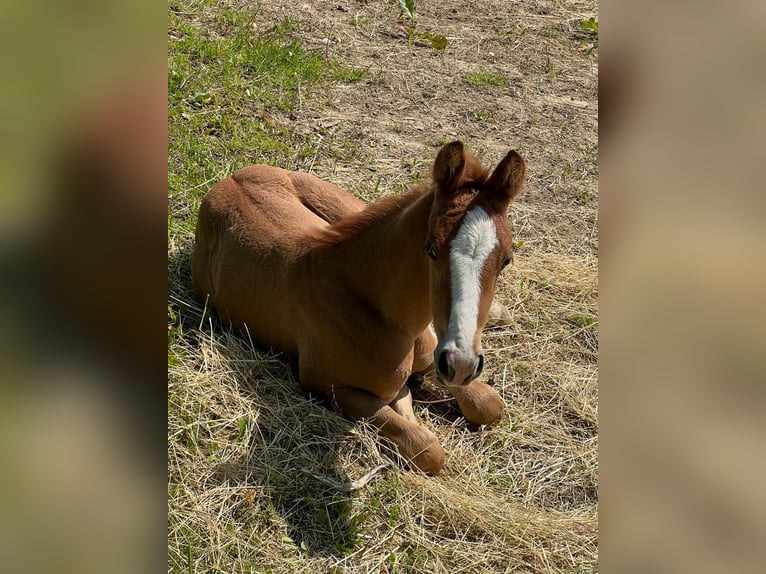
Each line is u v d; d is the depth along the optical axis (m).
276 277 3.97
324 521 3.19
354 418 3.68
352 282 3.69
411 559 3.12
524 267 5.08
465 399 3.87
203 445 3.41
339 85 6.68
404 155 5.93
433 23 8.25
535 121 6.79
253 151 5.53
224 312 4.25
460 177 3.03
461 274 2.88
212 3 7.27
